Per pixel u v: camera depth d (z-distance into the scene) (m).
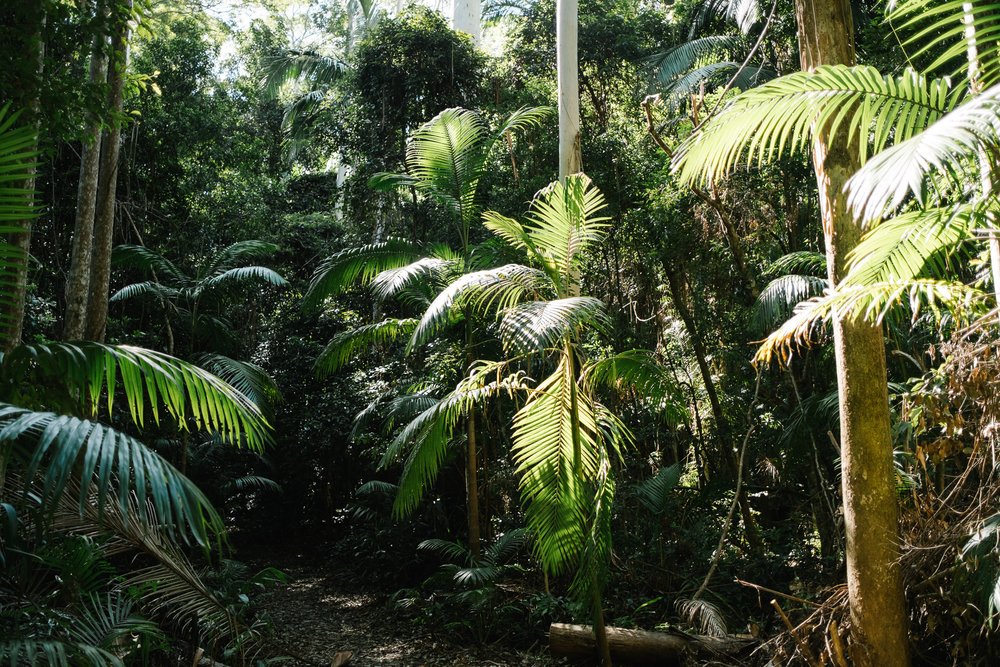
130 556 4.78
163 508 2.28
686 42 11.63
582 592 5.33
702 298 7.73
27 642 2.59
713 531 7.33
